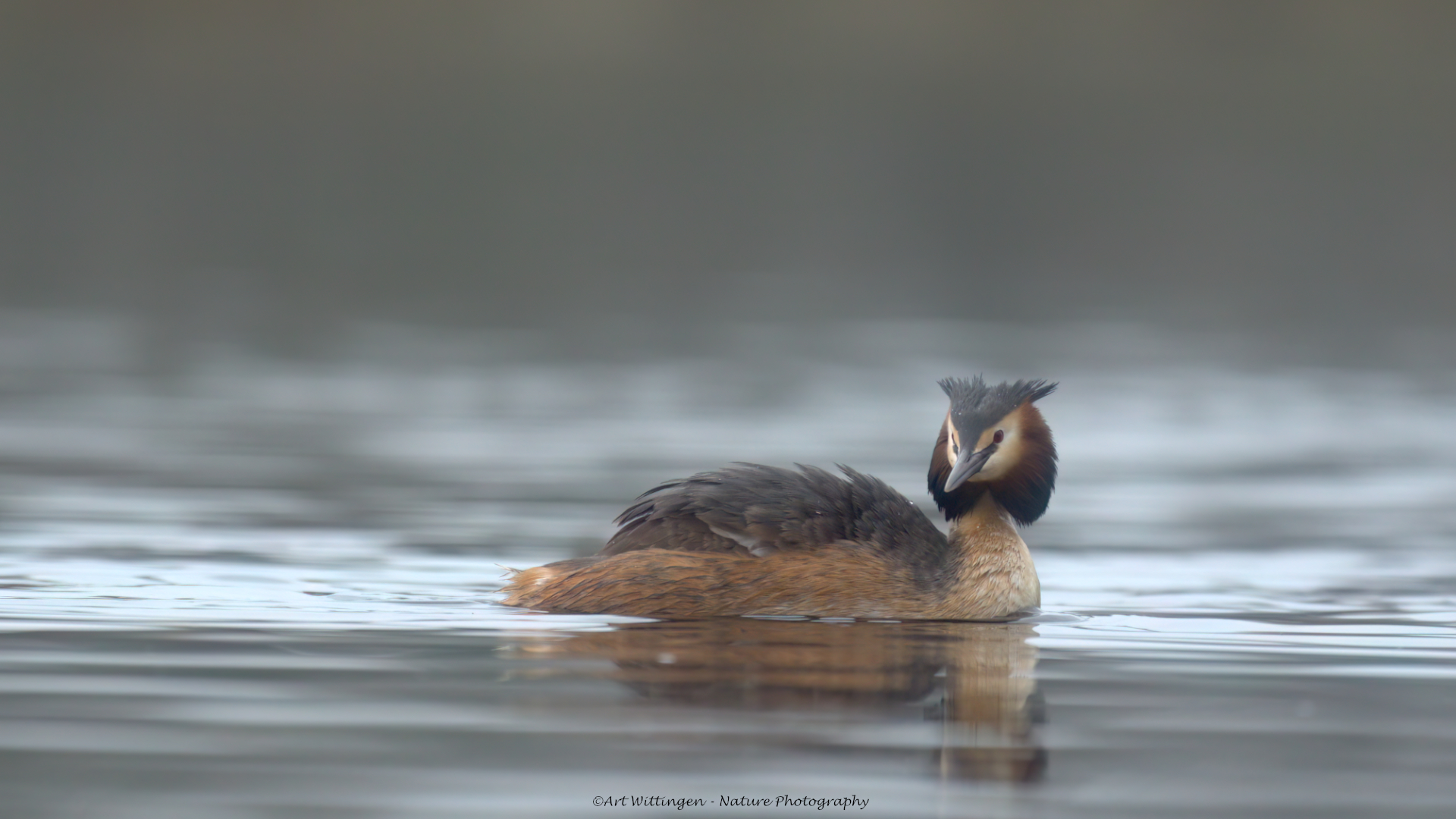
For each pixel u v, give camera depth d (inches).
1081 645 374.6
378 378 992.9
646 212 1979.6
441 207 1974.7
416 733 290.7
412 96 2114.9
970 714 308.7
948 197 2022.6
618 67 2128.4
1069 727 302.2
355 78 2105.1
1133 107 2129.7
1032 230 1898.4
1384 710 316.5
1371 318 1354.6
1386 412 897.5
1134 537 557.0
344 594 425.7
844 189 2078.0
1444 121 2075.5
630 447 748.6
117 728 293.1
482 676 330.3
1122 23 2145.7
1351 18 2102.6
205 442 749.3
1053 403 914.7
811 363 1075.3
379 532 535.2
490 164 2097.7
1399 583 473.1
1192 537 557.0
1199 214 1923.0
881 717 305.6
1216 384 995.3
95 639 362.6
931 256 1780.3
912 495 637.9
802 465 424.2
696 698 315.9
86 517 550.9
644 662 344.5
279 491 620.1
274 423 815.7
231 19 2112.5
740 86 2142.0
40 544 497.4
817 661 348.8
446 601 415.2
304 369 1031.6
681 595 397.1
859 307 1409.9
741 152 2133.4
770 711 308.2
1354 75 2097.7
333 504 591.2
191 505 582.9
